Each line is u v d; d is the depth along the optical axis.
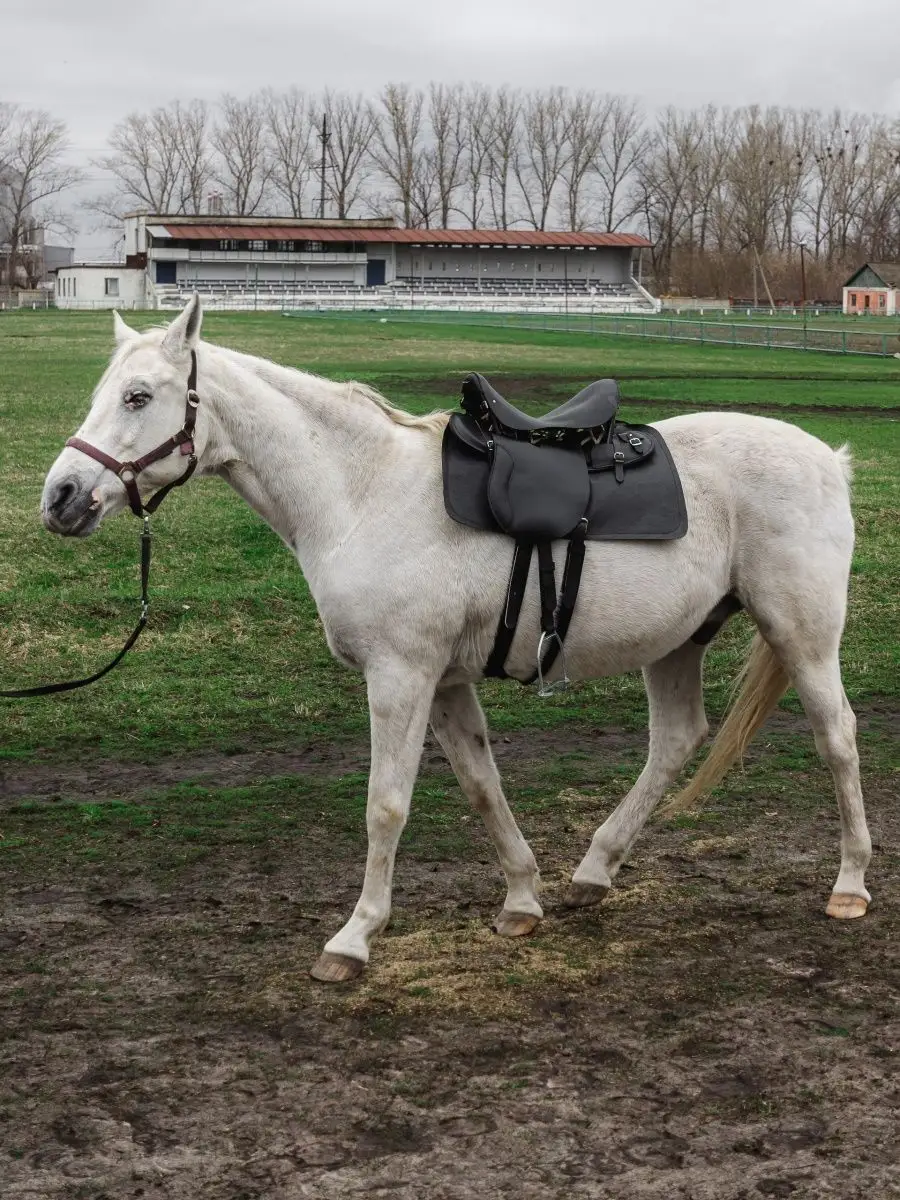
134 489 4.44
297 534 4.70
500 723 8.04
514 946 4.86
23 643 9.40
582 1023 4.25
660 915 5.16
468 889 5.45
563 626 4.66
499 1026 4.24
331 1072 3.96
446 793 6.79
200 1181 3.42
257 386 4.64
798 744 7.65
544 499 4.59
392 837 4.61
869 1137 3.58
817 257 111.06
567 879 5.53
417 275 90.62
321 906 5.27
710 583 4.87
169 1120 3.71
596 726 8.00
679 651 5.17
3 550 11.81
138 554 11.90
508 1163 3.48
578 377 29.48
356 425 4.71
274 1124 3.69
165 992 4.52
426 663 4.56
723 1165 3.45
